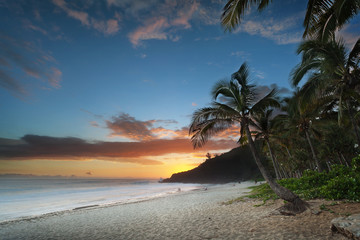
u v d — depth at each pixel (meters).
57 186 79.62
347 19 7.86
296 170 41.91
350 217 5.11
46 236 9.69
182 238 6.89
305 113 21.44
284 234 5.60
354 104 18.64
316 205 8.02
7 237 10.20
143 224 10.25
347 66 11.05
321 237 4.91
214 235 6.68
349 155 28.55
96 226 11.00
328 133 28.59
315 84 12.88
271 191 15.33
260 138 28.12
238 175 148.12
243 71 11.05
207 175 177.12
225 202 15.59
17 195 41.28
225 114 10.79
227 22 7.08
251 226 7.04
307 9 7.13
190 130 11.34
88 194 43.19
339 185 8.66
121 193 45.34
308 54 11.10
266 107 11.30
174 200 22.58
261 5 6.90
